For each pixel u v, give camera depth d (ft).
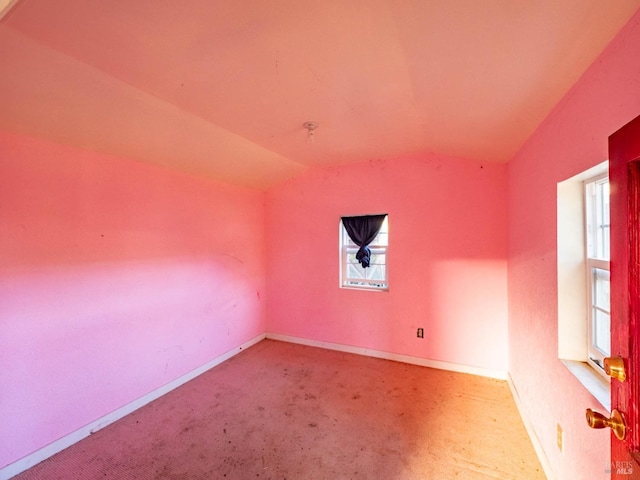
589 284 5.08
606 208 4.82
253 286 13.01
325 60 4.57
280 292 13.47
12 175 5.98
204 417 7.79
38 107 5.54
